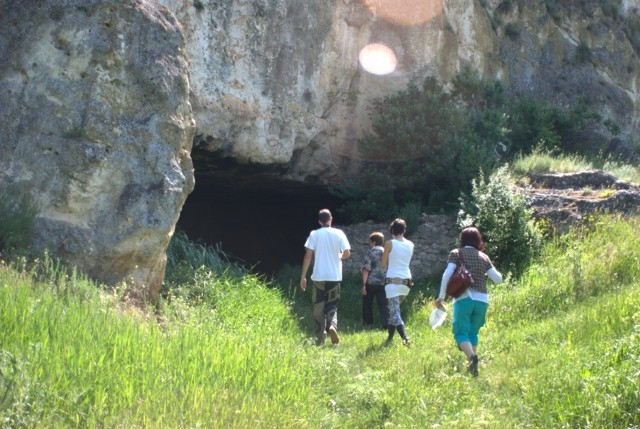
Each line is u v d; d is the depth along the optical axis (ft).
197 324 26.71
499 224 47.65
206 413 16.57
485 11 78.07
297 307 42.93
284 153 52.60
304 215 68.18
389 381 23.35
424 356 27.78
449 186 57.41
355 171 59.47
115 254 28.09
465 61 70.95
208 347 21.06
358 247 55.16
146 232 28.86
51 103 28.40
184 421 16.24
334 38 56.08
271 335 29.66
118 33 29.55
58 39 28.94
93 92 28.76
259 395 18.66
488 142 61.16
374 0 58.80
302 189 60.23
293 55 52.54
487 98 69.92
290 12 51.88
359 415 20.22
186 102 31.35
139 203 28.91
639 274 37.32
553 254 46.32
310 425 18.29
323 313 33.09
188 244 40.04
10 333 18.08
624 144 80.89
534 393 21.17
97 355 18.15
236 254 66.28
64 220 27.63
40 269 25.67
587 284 36.94
